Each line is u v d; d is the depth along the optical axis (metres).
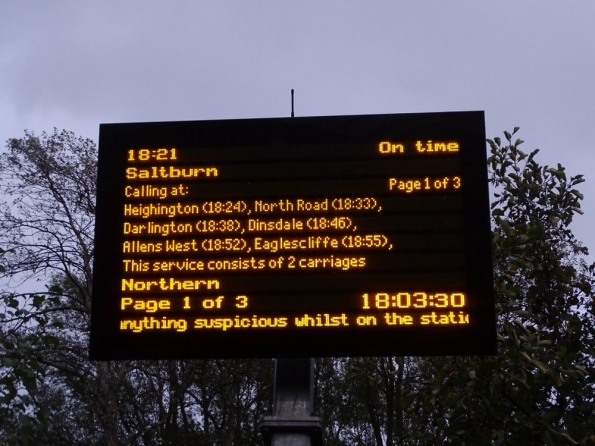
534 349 8.95
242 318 8.20
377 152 8.70
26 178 23.14
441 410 10.13
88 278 21.34
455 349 7.96
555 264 10.66
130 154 8.88
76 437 24.38
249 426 25.48
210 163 8.81
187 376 23.17
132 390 24.45
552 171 11.04
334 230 8.45
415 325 8.05
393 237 8.40
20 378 9.41
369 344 8.02
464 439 9.54
